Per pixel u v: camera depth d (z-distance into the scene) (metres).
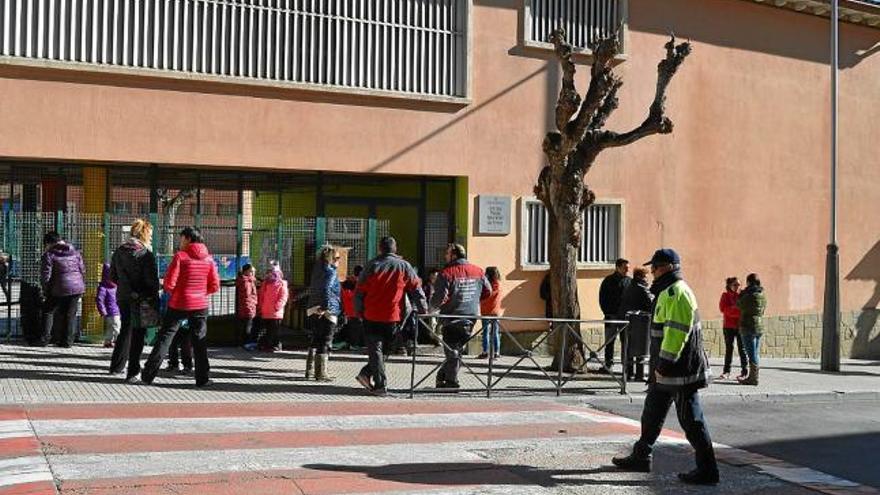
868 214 23.33
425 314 12.08
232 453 8.29
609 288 15.25
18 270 14.45
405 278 12.01
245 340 15.60
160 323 11.81
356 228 16.86
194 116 14.95
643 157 19.34
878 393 15.77
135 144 14.55
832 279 18.73
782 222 21.59
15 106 13.85
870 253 23.39
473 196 17.25
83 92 14.24
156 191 15.41
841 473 9.13
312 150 15.81
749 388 15.13
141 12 14.68
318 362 12.69
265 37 15.55
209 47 15.12
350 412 10.61
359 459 8.34
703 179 20.27
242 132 15.28
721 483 8.27
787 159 21.66
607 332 14.92
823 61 22.33
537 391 12.96
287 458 8.23
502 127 17.55
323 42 16.02
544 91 18.00
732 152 20.72
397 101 16.53
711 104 20.36
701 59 20.19
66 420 9.25
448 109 17.00
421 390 12.16
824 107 22.34
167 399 10.70
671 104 19.72
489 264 17.42
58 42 14.16
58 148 14.09
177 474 7.48
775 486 8.30
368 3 16.41
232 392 11.41
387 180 17.23
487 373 13.56
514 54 17.67
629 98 19.09
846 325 22.94
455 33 17.19
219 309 15.92
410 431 9.73
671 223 19.75
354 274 16.30
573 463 8.64
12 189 14.95
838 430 11.68
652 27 19.42
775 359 20.86
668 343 8.09
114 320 14.40
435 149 16.88
